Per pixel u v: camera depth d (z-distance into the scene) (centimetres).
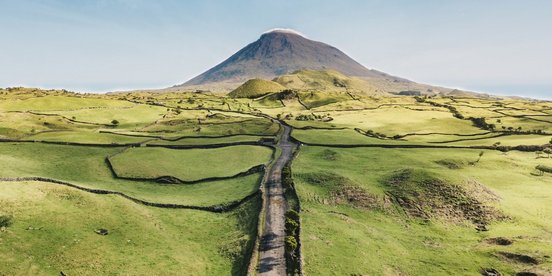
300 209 6994
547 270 4712
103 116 18625
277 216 6681
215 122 18512
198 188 8919
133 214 6450
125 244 5378
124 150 11756
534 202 7956
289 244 5150
